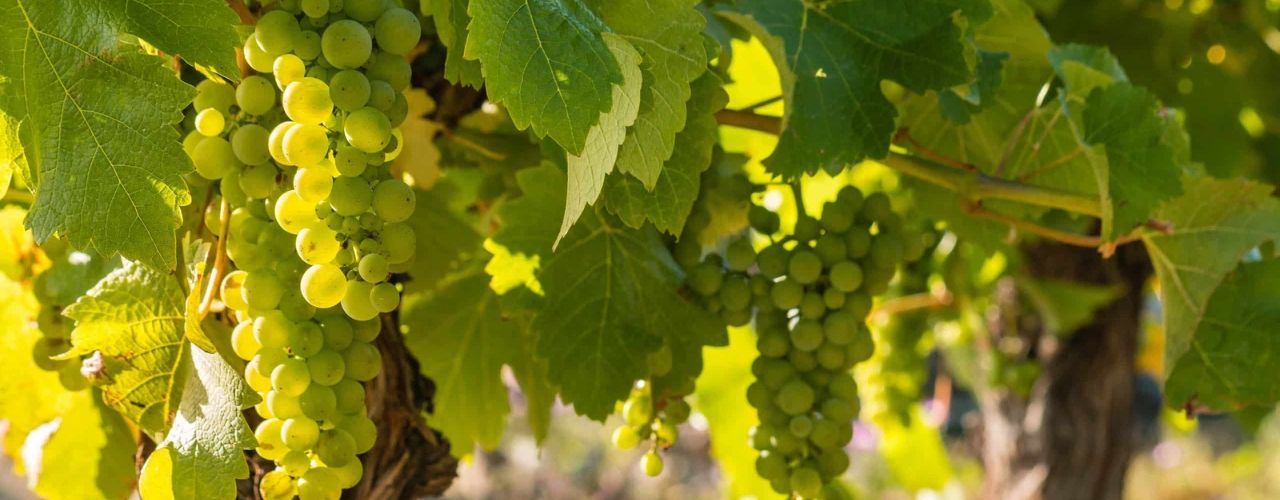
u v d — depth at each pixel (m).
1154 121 0.95
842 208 0.93
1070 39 1.59
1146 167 0.95
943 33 0.87
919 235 0.97
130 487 0.98
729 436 1.40
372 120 0.70
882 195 0.94
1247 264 1.00
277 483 0.73
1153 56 1.60
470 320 1.06
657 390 0.95
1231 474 5.43
